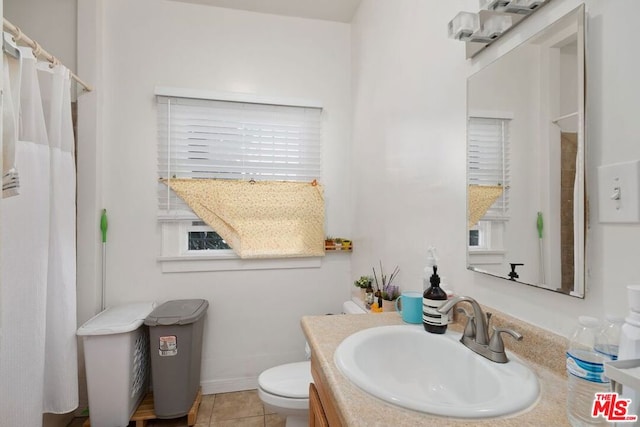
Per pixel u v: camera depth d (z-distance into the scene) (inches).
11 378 50.9
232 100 82.9
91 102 74.5
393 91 62.9
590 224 25.6
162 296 80.7
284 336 87.0
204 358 82.2
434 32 48.4
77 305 73.5
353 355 31.3
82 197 73.9
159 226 80.7
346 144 92.2
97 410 64.3
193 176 82.3
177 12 82.0
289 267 87.5
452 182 44.0
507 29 33.9
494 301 36.3
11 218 50.9
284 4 84.0
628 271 22.8
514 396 23.8
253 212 84.7
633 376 15.5
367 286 70.5
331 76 91.5
